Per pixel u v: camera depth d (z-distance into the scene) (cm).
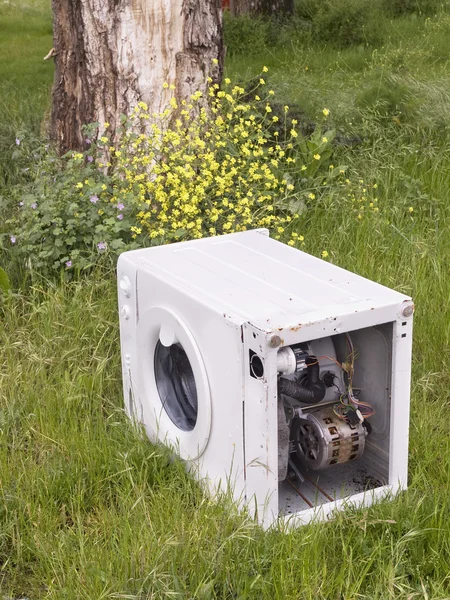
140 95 564
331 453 321
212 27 576
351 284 326
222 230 518
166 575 275
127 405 390
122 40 554
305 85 839
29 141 596
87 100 573
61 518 320
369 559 284
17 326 455
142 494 316
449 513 311
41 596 286
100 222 498
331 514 316
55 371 417
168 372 367
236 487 315
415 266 506
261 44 1293
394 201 598
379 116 718
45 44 1554
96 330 437
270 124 600
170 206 521
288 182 588
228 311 300
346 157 659
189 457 342
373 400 335
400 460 326
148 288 350
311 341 333
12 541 306
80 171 523
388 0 1589
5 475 335
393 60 1002
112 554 288
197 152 557
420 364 419
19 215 535
